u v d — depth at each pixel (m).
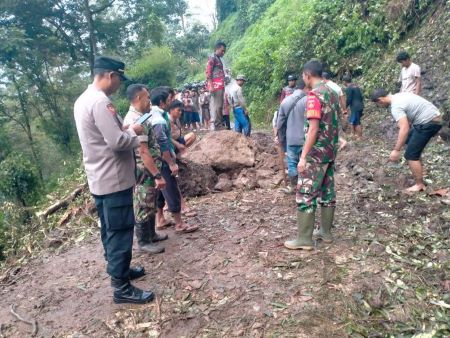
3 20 22.66
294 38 14.70
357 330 2.86
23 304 3.71
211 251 4.16
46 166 22.42
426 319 2.94
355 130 9.04
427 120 4.92
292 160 5.12
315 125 3.62
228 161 6.60
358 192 5.39
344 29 12.13
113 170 3.18
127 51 27.77
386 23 10.91
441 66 8.48
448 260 3.59
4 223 7.84
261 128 14.16
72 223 6.24
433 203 4.76
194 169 6.22
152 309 3.34
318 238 4.14
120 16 26.11
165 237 4.55
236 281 3.57
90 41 25.61
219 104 8.64
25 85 22.70
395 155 4.98
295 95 4.98
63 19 24.38
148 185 4.11
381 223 4.41
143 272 3.85
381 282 3.35
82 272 4.23
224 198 5.81
